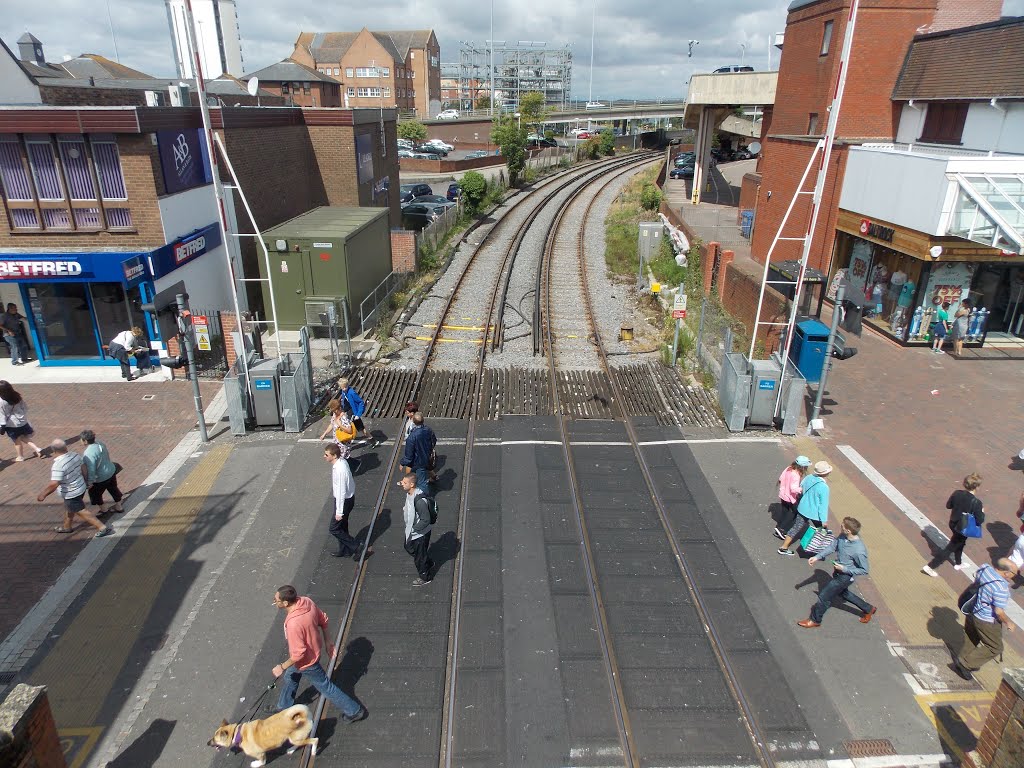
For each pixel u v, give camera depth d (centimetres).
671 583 931
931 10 2283
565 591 914
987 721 611
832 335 1296
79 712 738
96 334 1638
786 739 707
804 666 797
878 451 1284
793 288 1880
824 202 2184
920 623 866
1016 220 1518
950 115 2123
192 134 1739
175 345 1611
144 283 1562
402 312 2139
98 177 1541
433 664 797
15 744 527
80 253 1510
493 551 991
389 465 1221
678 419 1412
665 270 2564
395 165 3177
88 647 822
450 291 2388
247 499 1119
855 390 1555
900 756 693
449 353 1802
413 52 9912
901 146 2216
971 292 1794
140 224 1586
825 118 2428
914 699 757
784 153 2408
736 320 1991
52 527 1042
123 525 1049
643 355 1803
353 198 2569
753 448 1293
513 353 1805
